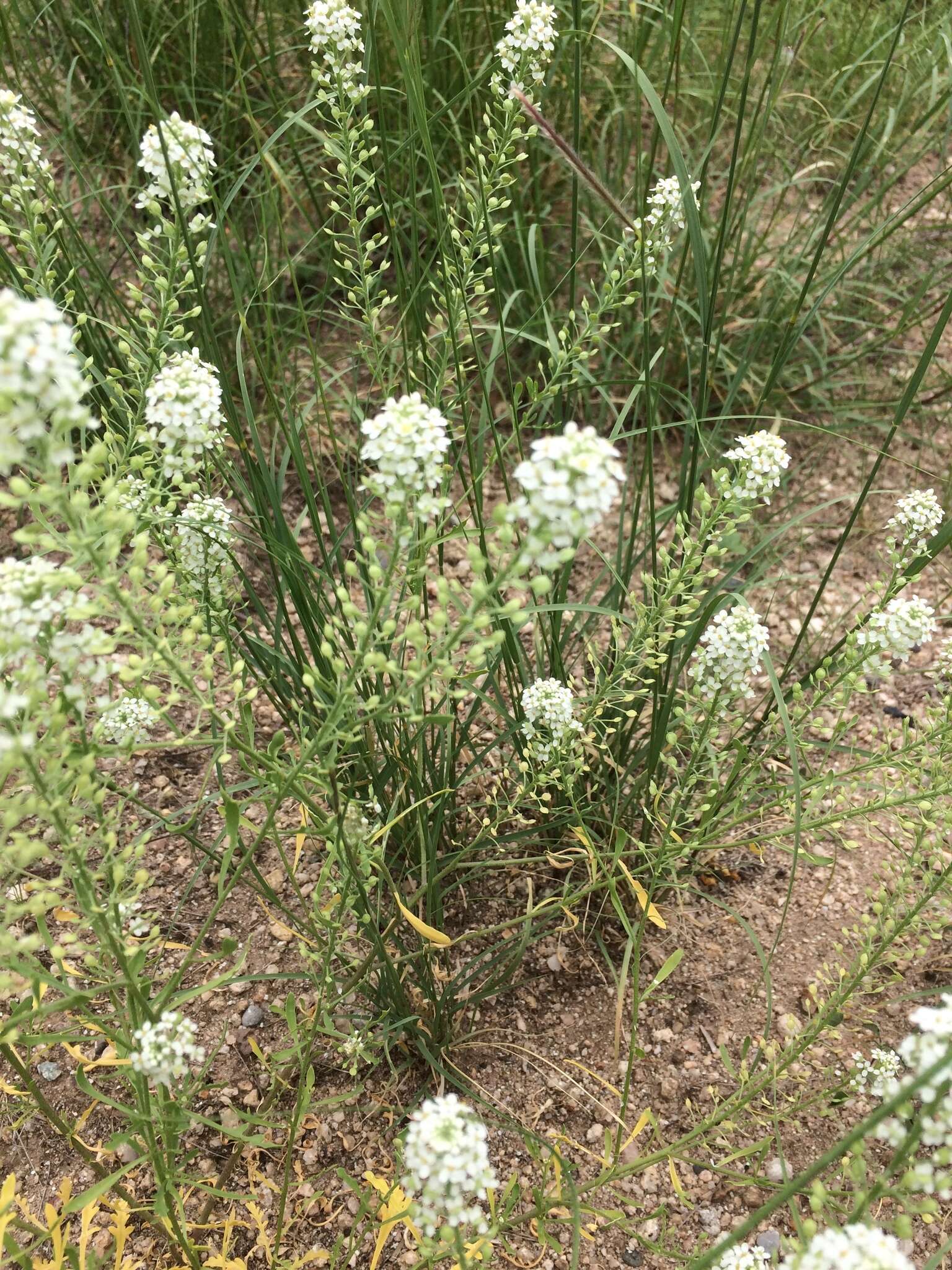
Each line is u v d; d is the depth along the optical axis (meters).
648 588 0.26
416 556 0.21
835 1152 0.14
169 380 0.20
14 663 0.19
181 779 0.33
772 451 0.23
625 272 0.25
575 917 0.29
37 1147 0.26
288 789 0.19
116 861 0.18
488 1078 0.28
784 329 0.44
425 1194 0.17
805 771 0.32
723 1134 0.25
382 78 0.41
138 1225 0.25
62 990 0.18
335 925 0.22
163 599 0.18
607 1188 0.27
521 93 0.22
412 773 0.26
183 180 0.23
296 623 0.37
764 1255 0.19
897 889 0.25
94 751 0.17
